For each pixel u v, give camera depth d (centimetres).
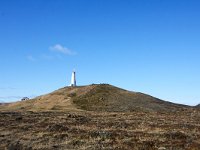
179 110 9038
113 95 10488
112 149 3094
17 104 10900
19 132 4428
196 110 8681
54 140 3697
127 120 5756
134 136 3762
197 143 3256
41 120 5850
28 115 6988
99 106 9562
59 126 4588
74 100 10200
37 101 10856
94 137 3734
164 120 5738
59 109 9231
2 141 3803
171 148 3067
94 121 5566
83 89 11150
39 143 3591
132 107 9519
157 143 3306
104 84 11350
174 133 3788
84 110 9106
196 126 4628
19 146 3456
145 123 5106
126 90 11256
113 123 5138
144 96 10838
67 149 3216
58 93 11225
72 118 6172
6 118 6284
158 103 10312
